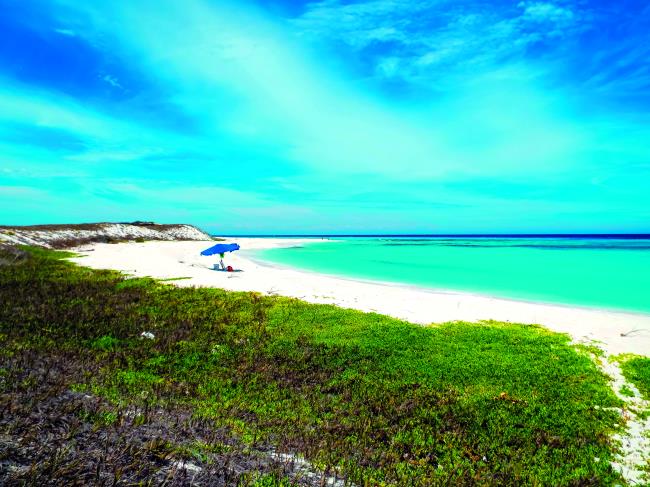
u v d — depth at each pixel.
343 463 8.78
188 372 14.27
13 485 5.50
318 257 71.00
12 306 21.52
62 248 63.97
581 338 19.22
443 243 147.75
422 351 16.98
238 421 10.23
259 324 20.36
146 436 7.88
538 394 13.20
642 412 12.15
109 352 15.34
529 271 49.34
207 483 6.62
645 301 29.69
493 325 21.38
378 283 37.28
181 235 110.88
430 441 10.53
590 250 96.31
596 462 9.84
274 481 7.07
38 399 8.48
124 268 40.25
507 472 9.29
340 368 15.23
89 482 5.93
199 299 25.64
